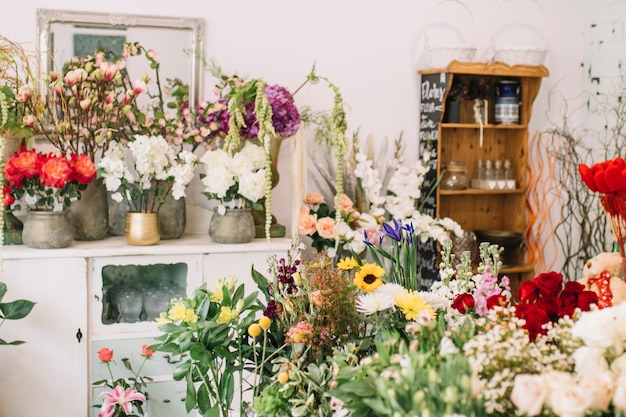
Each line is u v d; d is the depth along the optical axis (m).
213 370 2.23
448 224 4.07
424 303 2.02
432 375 1.42
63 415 3.49
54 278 3.43
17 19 3.75
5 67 3.61
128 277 3.63
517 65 4.31
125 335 3.57
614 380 1.44
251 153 3.74
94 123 3.71
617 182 2.27
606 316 1.53
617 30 4.56
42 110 3.59
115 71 3.60
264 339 2.21
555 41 4.75
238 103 3.55
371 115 4.37
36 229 3.44
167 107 3.95
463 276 2.24
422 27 4.44
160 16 3.93
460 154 4.59
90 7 3.85
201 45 4.01
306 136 4.23
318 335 2.08
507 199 4.67
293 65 4.21
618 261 2.62
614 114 4.60
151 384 3.62
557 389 1.37
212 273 3.66
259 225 3.94
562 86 4.78
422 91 4.39
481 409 1.42
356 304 2.12
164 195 3.78
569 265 4.82
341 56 4.29
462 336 1.65
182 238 3.88
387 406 1.50
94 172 3.41
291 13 4.18
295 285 2.29
